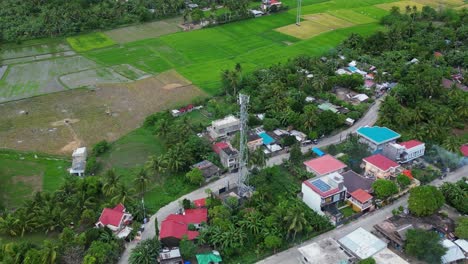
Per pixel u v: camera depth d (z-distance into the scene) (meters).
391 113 169.62
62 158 157.38
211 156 150.62
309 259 107.69
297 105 179.00
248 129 165.38
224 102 194.00
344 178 137.38
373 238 115.12
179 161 144.75
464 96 181.00
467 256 111.94
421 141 157.00
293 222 114.69
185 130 160.12
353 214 126.62
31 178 146.25
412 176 140.88
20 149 162.12
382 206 131.25
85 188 133.50
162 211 130.12
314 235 120.12
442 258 108.75
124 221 123.75
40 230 121.94
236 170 148.38
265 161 143.00
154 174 145.62
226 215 121.56
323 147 160.62
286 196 133.88
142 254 108.62
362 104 187.00
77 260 108.00
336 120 169.62
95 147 159.00
